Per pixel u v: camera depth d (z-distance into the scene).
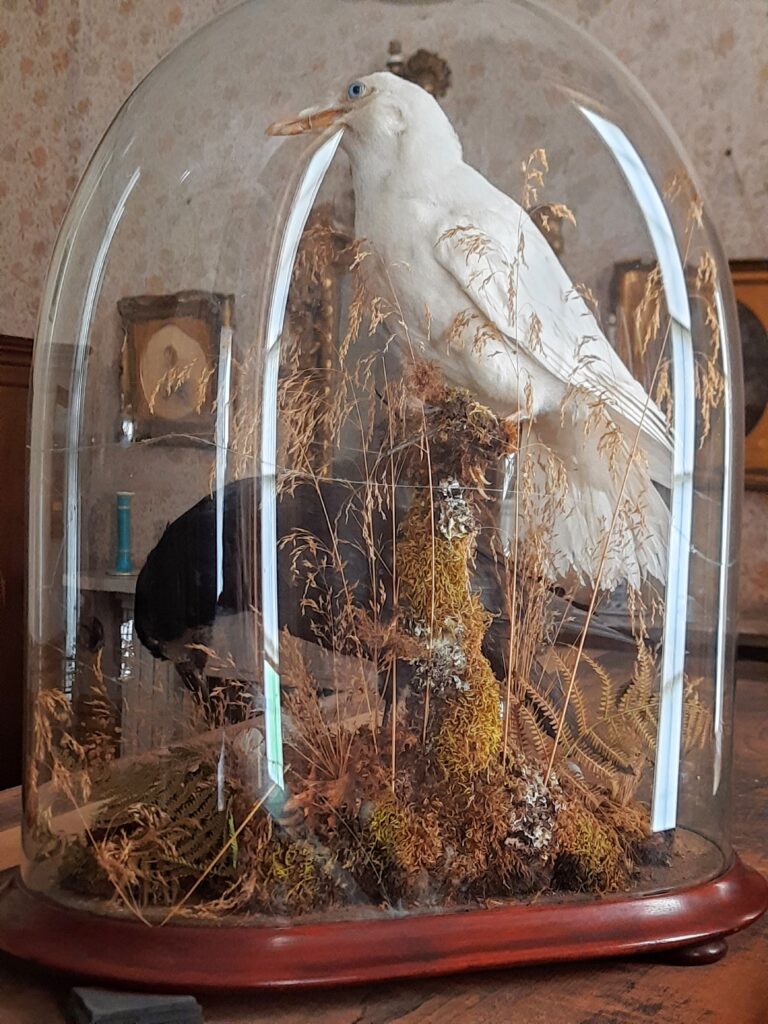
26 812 0.58
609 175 0.66
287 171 0.64
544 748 0.58
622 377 0.64
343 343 0.62
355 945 0.49
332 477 0.58
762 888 0.60
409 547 0.57
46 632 0.61
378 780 0.54
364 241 0.64
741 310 1.66
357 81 0.65
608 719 0.60
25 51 2.54
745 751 1.05
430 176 0.63
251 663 0.56
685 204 0.67
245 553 0.57
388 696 0.57
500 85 0.67
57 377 0.62
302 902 0.51
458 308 0.61
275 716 0.55
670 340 0.63
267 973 0.47
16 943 0.50
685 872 0.58
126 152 0.63
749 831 0.79
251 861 0.51
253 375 0.60
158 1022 0.45
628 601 0.62
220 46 0.66
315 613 0.57
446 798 0.54
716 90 1.71
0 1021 0.47
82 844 0.53
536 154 0.67
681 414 0.63
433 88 0.66
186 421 0.60
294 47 0.66
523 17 0.69
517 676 0.58
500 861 0.53
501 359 0.61
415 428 0.59
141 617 0.57
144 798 0.54
